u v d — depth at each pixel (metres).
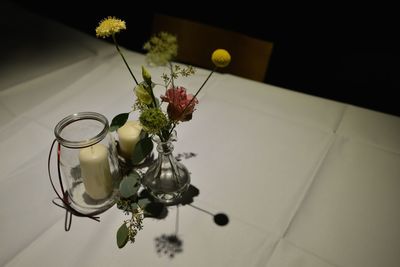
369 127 0.91
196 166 0.80
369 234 0.67
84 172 0.65
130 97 1.01
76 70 1.12
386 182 0.77
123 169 0.78
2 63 1.12
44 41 1.25
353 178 0.78
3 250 0.63
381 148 0.85
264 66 1.20
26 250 0.63
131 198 0.67
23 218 0.68
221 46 1.25
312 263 0.62
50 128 0.89
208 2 2.68
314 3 2.56
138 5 2.66
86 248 0.63
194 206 0.71
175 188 0.70
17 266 0.60
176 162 0.70
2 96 0.99
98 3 2.65
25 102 0.98
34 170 0.77
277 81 2.11
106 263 0.61
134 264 0.61
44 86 1.04
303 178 0.78
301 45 2.35
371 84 2.09
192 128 0.90
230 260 0.62
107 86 1.05
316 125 0.92
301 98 1.01
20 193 0.72
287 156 0.83
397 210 0.71
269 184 0.76
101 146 0.66
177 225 0.67
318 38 2.38
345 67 2.21
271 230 0.67
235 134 0.89
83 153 0.63
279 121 0.93
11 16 1.38
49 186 0.74
